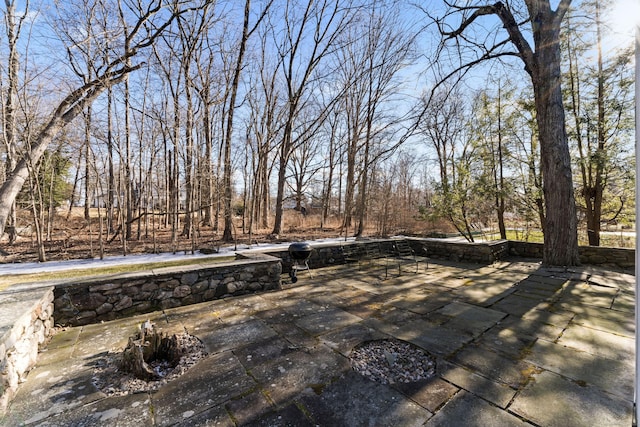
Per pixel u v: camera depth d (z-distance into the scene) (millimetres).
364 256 7176
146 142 9984
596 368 2191
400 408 1769
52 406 1810
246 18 8672
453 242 7105
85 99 6301
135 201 10688
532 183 9609
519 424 1617
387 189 13625
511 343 2648
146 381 2088
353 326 3084
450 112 15281
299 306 3746
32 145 5723
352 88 12133
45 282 3123
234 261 4477
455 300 3957
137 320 3297
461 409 1753
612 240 9617
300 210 19875
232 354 2484
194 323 3193
